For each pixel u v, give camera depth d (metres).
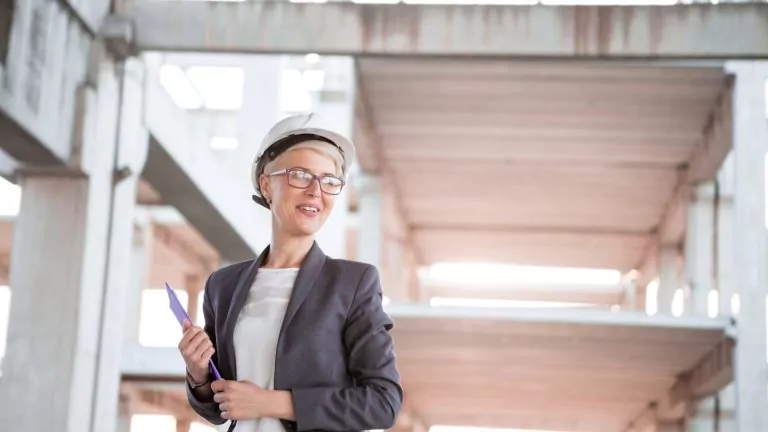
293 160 3.35
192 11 15.65
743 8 14.91
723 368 21.77
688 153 24.69
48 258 15.41
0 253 34.62
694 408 26.30
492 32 15.19
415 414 34.25
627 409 32.25
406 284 32.59
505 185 28.23
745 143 20.39
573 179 27.41
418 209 31.09
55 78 14.49
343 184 3.42
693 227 25.38
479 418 35.72
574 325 21.98
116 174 16.28
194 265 36.44
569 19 15.12
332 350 3.20
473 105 22.66
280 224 3.36
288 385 3.16
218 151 26.34
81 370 15.31
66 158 15.09
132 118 16.72
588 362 25.28
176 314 3.35
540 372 26.94
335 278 3.28
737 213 20.52
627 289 39.34
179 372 24.55
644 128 23.42
